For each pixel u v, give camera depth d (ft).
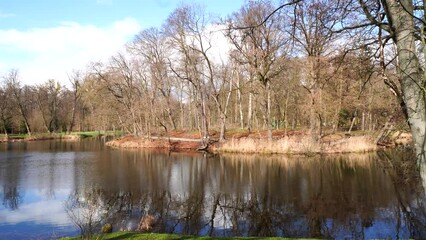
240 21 63.36
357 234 34.58
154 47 149.07
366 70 23.53
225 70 138.00
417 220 37.81
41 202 50.03
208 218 41.37
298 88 126.62
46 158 102.27
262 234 35.70
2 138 185.06
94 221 39.70
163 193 54.39
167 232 36.58
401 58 15.29
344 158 82.53
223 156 96.84
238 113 184.85
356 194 49.70
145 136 146.51
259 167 76.28
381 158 77.20
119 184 61.93
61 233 36.42
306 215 41.32
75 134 208.33
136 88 156.04
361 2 18.63
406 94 15.30
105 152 117.39
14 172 76.74
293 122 146.92
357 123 138.51
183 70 123.95
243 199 49.73
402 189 50.62
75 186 60.75
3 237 35.50
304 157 87.81
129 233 29.45
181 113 181.78
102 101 170.50
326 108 93.81
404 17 15.10
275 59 97.91
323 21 19.67
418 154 15.05
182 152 111.34
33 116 219.41
